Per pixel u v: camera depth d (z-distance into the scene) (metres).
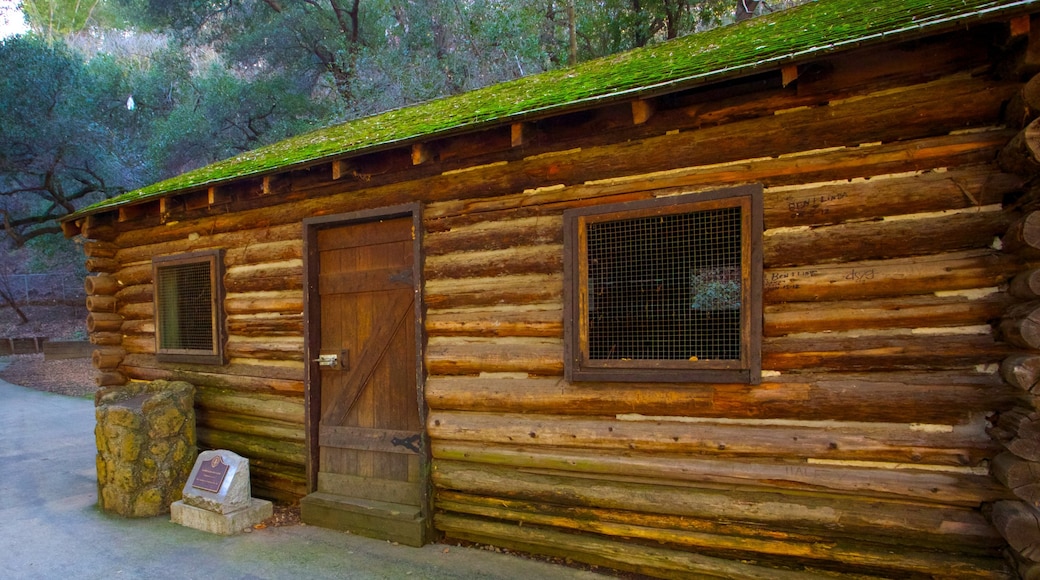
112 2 23.92
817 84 3.04
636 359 3.43
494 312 3.96
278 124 17.95
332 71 18.03
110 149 17.27
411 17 16.41
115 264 6.57
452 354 4.08
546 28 16.36
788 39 3.32
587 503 3.64
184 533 4.45
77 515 4.88
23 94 14.88
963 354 2.78
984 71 2.75
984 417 2.77
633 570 3.56
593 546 3.65
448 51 16.34
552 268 3.75
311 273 4.79
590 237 3.60
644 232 3.47
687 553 3.41
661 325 3.43
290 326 5.01
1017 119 2.60
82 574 3.79
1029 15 2.36
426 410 4.18
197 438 5.67
